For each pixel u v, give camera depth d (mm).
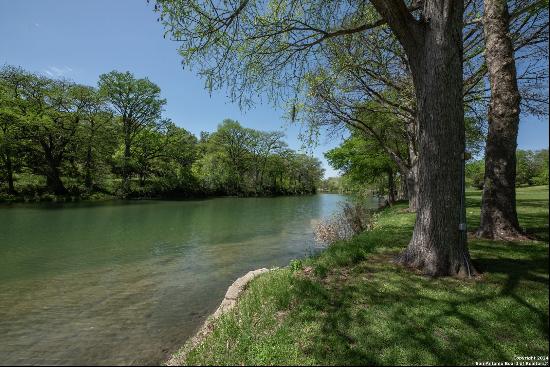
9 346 4992
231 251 12898
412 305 4676
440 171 5988
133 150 49906
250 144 76938
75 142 41438
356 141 25062
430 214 6109
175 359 4184
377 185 35031
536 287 5039
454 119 5984
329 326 4273
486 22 8688
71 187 41656
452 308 4516
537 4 8477
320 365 3492
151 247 13477
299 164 99125
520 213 13328
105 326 5758
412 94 12891
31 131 36531
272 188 86125
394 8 5844
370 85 14539
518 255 6777
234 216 26938
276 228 19922
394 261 6867
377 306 4723
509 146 8398
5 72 36531
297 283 5875
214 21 6715
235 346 4039
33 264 10547
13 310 6605
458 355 3510
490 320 4156
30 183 39625
